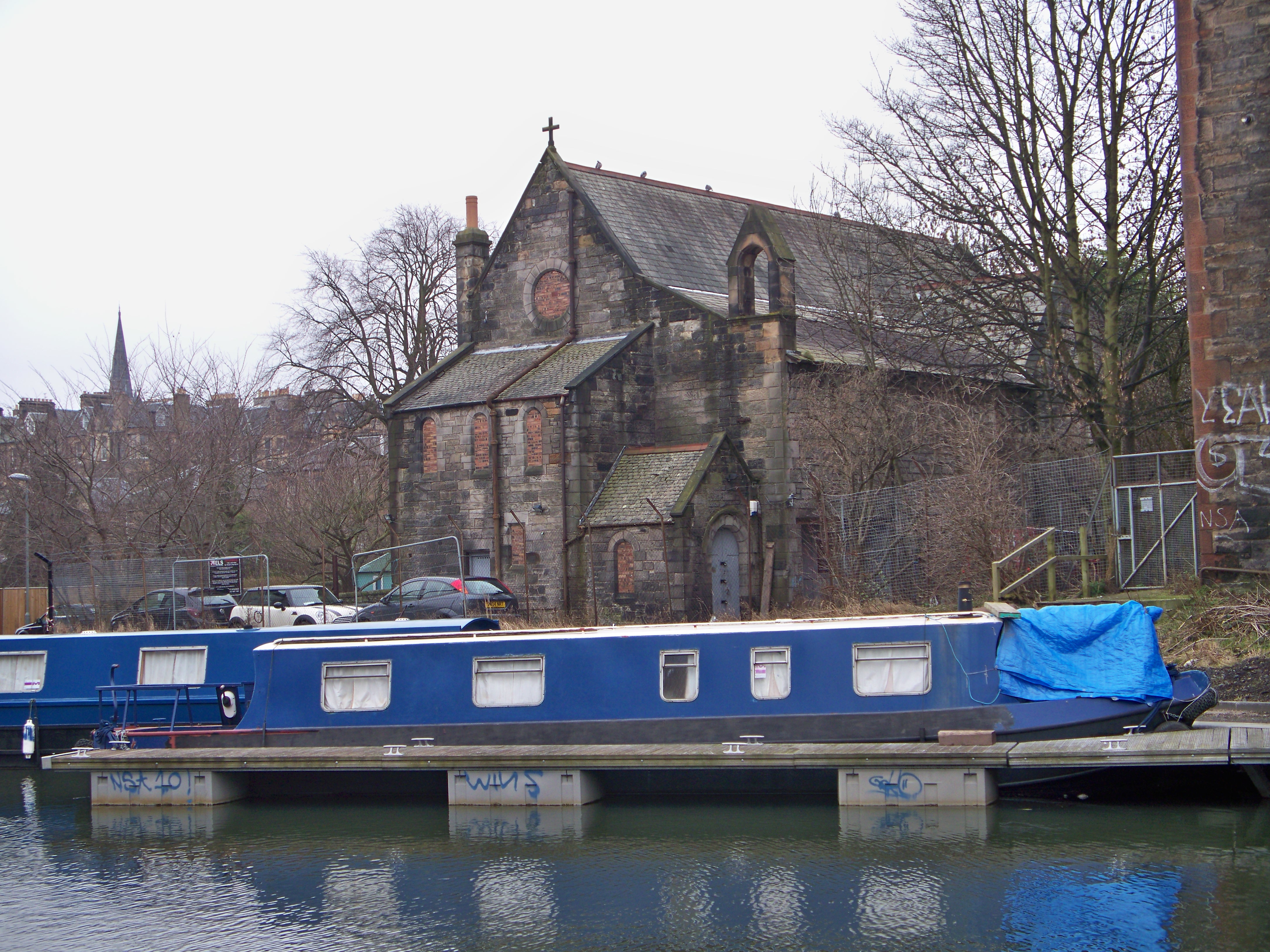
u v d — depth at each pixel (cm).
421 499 4991
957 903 1688
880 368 4391
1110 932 1577
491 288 5216
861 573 3759
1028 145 3759
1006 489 3428
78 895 1909
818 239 5141
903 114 4638
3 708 2939
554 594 4559
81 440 5672
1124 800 2067
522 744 2328
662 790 2266
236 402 6172
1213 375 2845
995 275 3888
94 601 4394
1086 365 3725
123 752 2439
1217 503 2839
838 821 2052
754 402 4569
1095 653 2145
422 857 2009
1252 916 1595
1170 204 3578
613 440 4647
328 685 2464
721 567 4419
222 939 1722
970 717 2131
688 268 5119
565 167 5003
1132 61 3550
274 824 2247
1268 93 2808
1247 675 2419
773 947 1602
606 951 1622
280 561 5756
